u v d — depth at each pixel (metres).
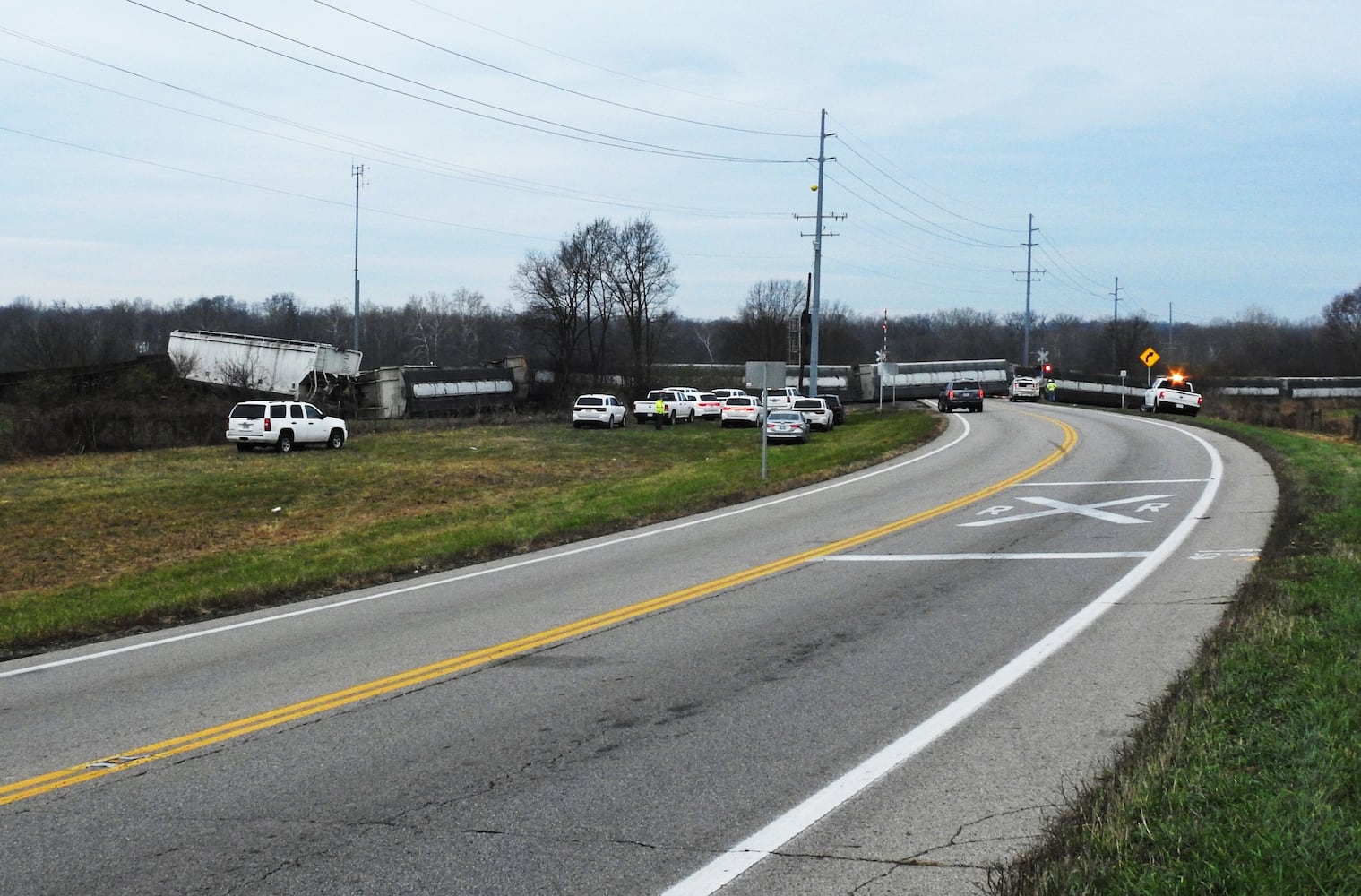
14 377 52.09
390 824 5.96
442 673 9.48
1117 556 14.92
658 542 18.22
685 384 90.75
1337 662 7.93
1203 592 12.13
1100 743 7.12
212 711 8.45
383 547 19.94
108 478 35.25
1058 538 16.88
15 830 5.98
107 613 13.23
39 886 5.24
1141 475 25.92
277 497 32.03
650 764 6.93
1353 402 82.25
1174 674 8.77
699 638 10.68
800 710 8.11
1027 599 12.19
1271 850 4.83
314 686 9.14
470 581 14.96
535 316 91.69
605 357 95.69
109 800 6.42
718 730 7.63
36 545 25.14
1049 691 8.44
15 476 35.72
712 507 23.22
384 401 62.72
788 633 10.80
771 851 5.52
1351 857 4.75
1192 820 5.28
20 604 16.86
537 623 11.67
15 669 10.28
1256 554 14.51
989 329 164.25
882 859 5.39
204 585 16.56
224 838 5.81
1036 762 6.79
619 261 91.00
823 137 58.09
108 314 126.81
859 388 82.81
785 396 62.88
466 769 6.89
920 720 7.76
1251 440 33.88
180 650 10.91
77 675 9.95
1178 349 156.25
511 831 5.84
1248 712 7.07
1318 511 17.08
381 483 35.09
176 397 53.81
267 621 12.45
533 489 34.06
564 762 7.00
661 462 41.59
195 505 30.44
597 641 10.66
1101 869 4.82
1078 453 32.34
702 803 6.23
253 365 58.81
